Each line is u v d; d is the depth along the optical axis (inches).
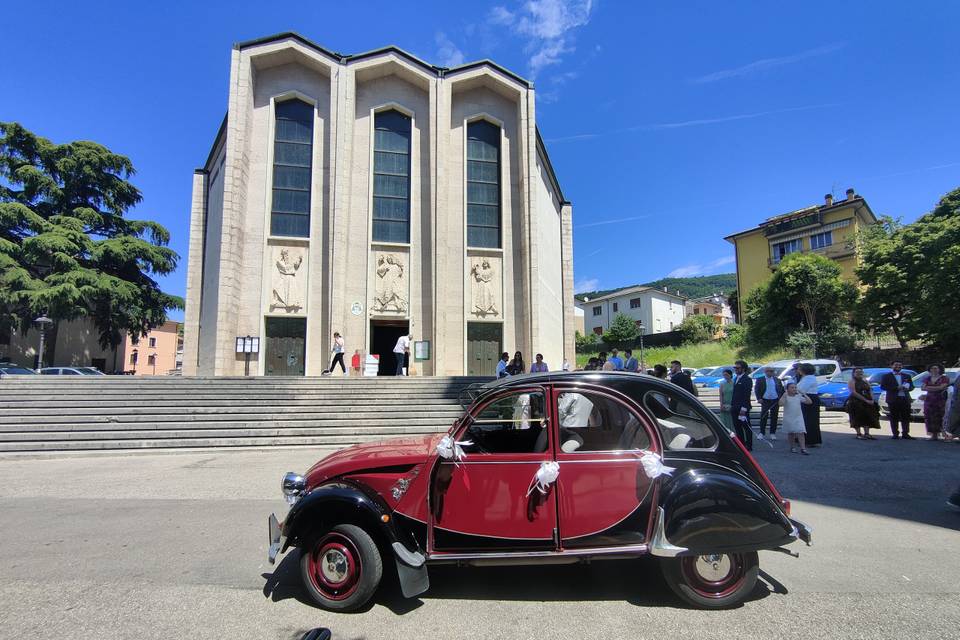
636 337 2055.9
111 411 479.2
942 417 460.4
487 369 890.7
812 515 241.6
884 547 197.2
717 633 131.2
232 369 778.2
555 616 141.9
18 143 1246.9
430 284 880.3
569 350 1152.8
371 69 895.1
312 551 149.1
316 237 850.1
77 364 1430.9
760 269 1768.0
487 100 948.6
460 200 912.9
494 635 131.3
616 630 133.3
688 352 1504.7
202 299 957.8
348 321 843.4
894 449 423.2
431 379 627.8
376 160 903.7
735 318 1985.7
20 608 145.9
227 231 787.4
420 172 911.7
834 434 518.9
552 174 1120.8
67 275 1126.4
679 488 145.6
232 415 491.2
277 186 857.5
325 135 877.2
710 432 157.3
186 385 559.5
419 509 150.4
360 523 151.9
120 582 165.2
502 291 908.0
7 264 1093.8
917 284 956.0
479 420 162.4
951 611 142.5
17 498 281.3
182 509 257.6
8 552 193.2
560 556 145.6
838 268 1278.3
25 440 428.5
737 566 146.7
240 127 815.1
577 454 150.6
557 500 147.9
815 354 1154.0
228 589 160.2
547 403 154.9
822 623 135.9
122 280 1247.5
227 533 217.3
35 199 1270.9
